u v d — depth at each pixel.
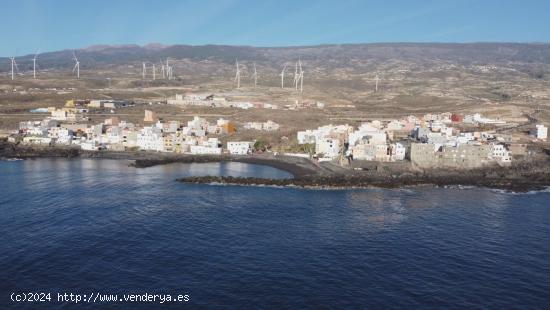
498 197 165.62
